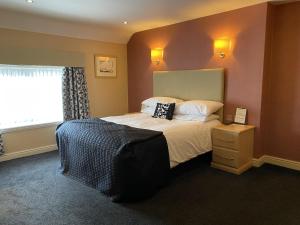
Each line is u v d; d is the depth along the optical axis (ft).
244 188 9.43
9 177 10.59
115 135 8.91
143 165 8.43
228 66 12.36
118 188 8.29
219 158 11.34
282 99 11.55
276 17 11.34
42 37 13.65
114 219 7.40
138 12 12.25
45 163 12.40
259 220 7.36
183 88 14.37
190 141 10.46
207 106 11.91
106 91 17.06
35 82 13.98
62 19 13.39
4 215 7.67
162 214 7.66
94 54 16.11
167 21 14.08
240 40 11.76
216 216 7.55
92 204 8.29
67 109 14.84
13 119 13.39
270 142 12.12
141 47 16.80
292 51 11.03
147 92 16.89
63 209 7.99
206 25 13.00
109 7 11.41
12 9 11.55
